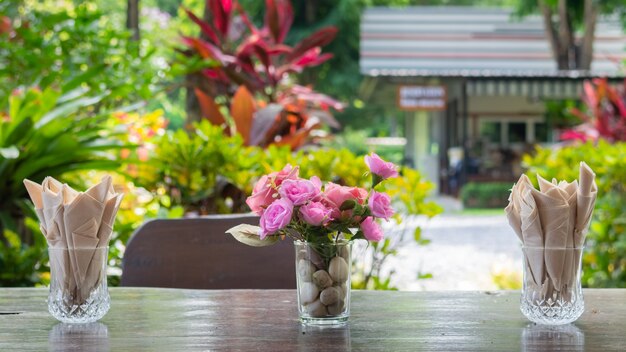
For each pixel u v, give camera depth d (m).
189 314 2.06
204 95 5.10
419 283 6.92
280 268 2.74
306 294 1.92
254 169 4.14
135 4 7.80
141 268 2.73
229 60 5.57
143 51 7.69
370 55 21.41
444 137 23.33
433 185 3.97
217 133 4.19
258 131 4.89
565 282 1.93
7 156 4.02
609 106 9.99
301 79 25.09
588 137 9.86
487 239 10.98
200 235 2.75
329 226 1.88
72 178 4.89
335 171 4.03
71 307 1.95
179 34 5.67
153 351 1.71
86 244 1.95
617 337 1.83
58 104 4.61
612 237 5.16
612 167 5.30
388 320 1.99
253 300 2.25
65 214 1.94
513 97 22.58
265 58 5.66
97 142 4.42
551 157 5.98
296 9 26.28
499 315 2.05
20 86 5.69
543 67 21.52
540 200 1.91
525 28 21.70
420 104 19.09
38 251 3.96
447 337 1.82
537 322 1.95
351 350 1.71
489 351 1.71
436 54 21.48
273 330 1.88
